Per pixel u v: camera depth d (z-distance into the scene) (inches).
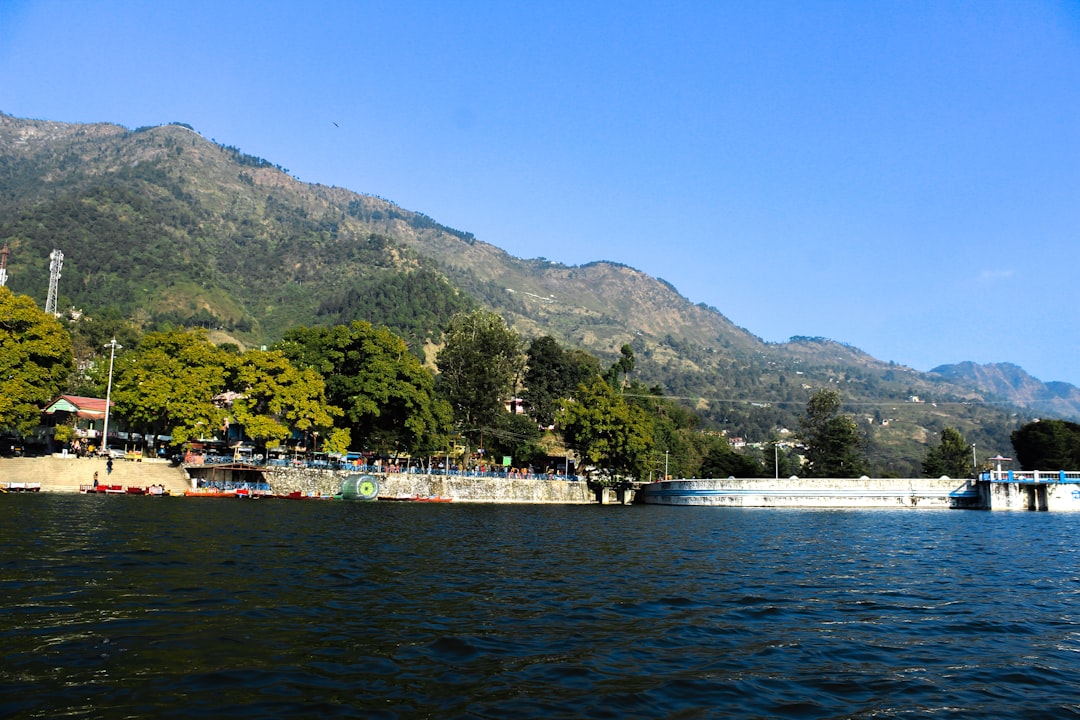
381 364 4001.0
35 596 895.1
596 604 1019.3
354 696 589.0
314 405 3774.6
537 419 6569.9
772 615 984.9
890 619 979.9
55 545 1334.9
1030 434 5590.6
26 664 634.8
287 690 595.5
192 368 3688.5
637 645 794.2
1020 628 939.3
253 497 3400.6
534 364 6697.8
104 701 554.9
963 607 1080.8
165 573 1094.4
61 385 3639.3
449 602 988.6
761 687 659.4
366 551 1497.3
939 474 6441.9
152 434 4660.4
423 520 2493.8
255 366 3747.5
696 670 706.2
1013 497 4345.5
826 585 1270.9
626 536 2177.7
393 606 941.2
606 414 4785.9
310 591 1010.7
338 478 3727.9
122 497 2923.2
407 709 565.0
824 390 6176.2
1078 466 5329.7
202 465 3462.1
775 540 2153.1
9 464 3233.3
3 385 3206.2
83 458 3440.0
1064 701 645.3
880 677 703.7
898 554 1809.8
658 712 584.4
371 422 4232.3
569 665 703.7
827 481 4520.2
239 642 729.6
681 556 1660.9
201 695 576.1
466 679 647.1
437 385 5187.0
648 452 5007.4
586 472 4877.0
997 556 1800.0
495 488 4298.7
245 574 1122.0
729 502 4581.7
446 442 4677.7
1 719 510.6
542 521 2755.9
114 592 937.5
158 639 726.5
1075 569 1561.3
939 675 716.7
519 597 1050.7
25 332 3366.1
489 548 1685.5
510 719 553.6
